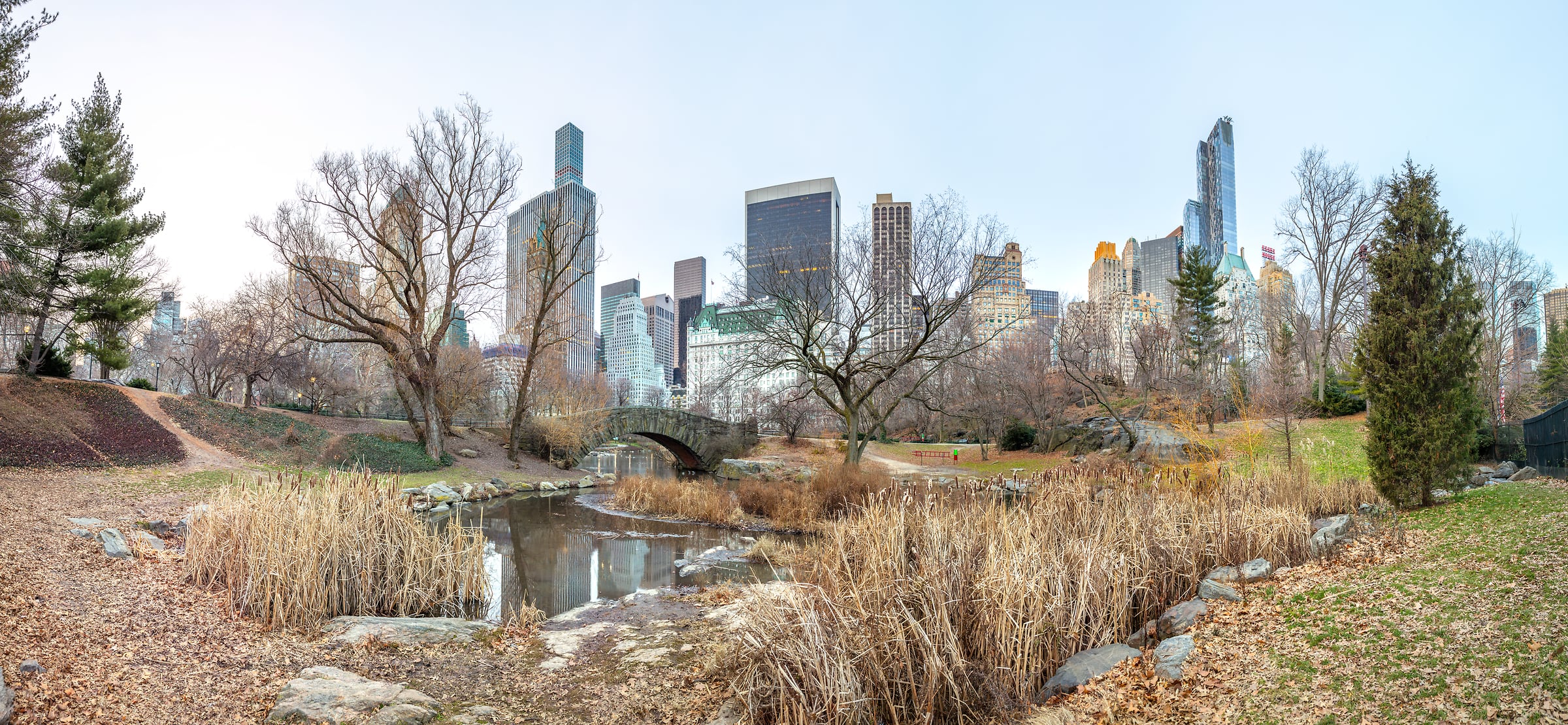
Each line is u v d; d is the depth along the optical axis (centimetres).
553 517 2575
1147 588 966
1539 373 4838
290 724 684
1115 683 743
